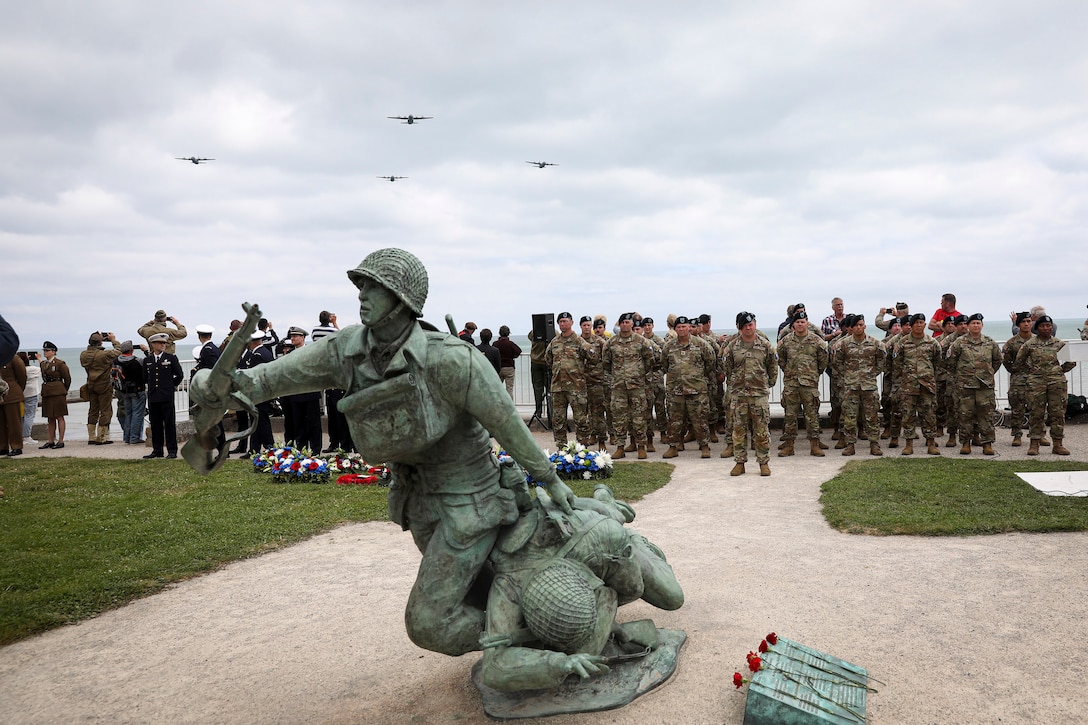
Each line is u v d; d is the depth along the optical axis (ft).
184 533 25.21
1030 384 38.73
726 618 16.44
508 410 11.34
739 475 35.17
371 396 10.60
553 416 44.88
